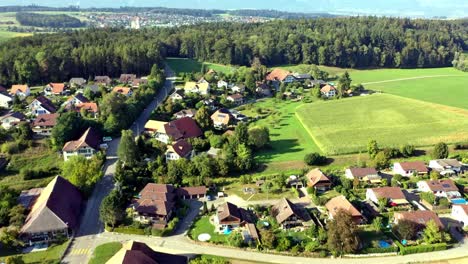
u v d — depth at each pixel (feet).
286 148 452.76
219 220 296.71
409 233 278.67
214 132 490.90
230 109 595.47
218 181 374.63
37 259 258.98
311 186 353.92
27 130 426.51
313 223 298.97
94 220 306.96
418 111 580.30
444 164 390.01
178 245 278.46
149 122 481.87
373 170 378.73
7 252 266.57
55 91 615.98
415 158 422.41
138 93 584.40
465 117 548.31
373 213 314.35
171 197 328.49
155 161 383.86
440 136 474.90
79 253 266.36
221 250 273.13
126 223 300.61
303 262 261.65
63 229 280.92
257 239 278.67
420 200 343.67
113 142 453.58
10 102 553.64
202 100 602.44
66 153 400.06
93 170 353.92
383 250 270.67
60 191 309.01
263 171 395.14
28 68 650.84
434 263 261.44
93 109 515.91
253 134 435.94
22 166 387.34
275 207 316.40
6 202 304.30
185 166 372.79
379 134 486.79
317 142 466.29
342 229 266.57
